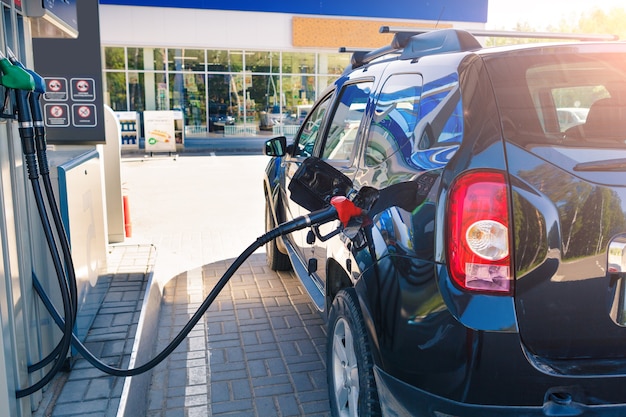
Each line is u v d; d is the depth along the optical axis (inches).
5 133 98.7
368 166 115.3
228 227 318.7
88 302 150.6
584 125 85.5
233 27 795.4
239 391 142.3
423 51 114.8
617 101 89.3
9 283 97.6
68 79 211.6
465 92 88.4
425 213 85.2
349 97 148.9
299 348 165.5
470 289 78.1
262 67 830.5
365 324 97.9
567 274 77.7
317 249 149.3
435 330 80.7
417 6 841.5
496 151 79.4
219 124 832.9
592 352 79.7
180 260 251.8
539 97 86.1
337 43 829.2
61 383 124.1
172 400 138.4
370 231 99.6
